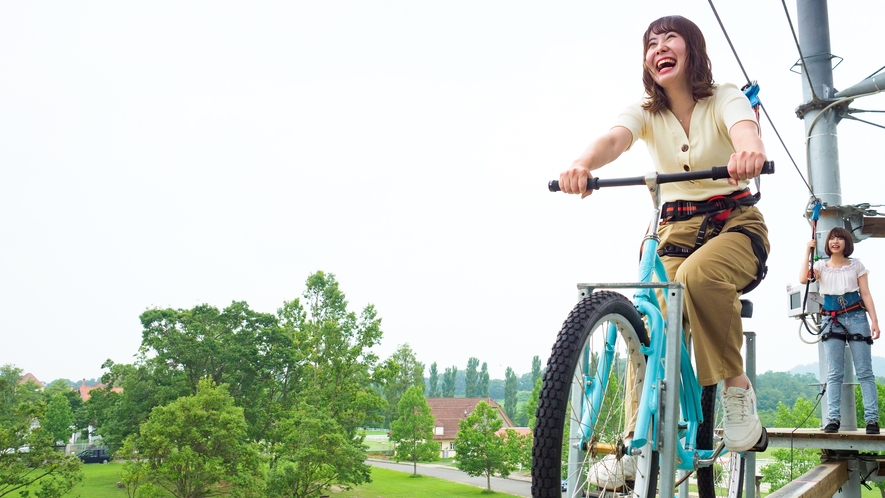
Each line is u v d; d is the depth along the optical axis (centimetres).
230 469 3903
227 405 4116
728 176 238
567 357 214
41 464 3622
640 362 254
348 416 4412
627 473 246
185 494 3784
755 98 305
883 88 658
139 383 5716
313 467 3950
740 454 398
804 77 725
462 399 11344
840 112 712
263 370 5659
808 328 642
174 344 5578
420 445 6925
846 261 593
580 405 236
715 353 261
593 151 278
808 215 709
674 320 235
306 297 4916
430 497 5178
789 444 586
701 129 287
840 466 550
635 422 247
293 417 4253
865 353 573
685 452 288
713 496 351
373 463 8669
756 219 287
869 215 695
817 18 725
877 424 558
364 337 4753
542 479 204
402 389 11650
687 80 285
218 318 5841
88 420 8162
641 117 301
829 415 587
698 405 288
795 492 342
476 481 6488
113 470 6178
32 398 8375
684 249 295
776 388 3422
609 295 238
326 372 4581
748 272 274
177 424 3784
